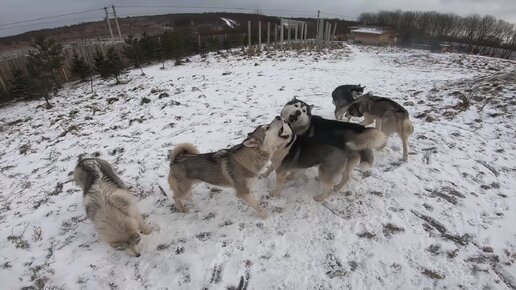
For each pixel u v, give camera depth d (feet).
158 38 84.89
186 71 59.06
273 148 13.89
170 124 25.93
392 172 17.19
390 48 115.24
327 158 14.46
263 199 15.79
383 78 42.24
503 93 25.94
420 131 21.66
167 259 12.60
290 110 18.15
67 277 12.11
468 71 53.83
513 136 19.99
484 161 17.67
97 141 24.75
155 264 12.43
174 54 77.56
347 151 14.69
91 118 31.71
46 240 14.08
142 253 12.98
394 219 13.79
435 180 16.26
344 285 11.02
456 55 83.35
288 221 14.16
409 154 18.85
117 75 57.47
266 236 13.37
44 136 28.58
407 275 11.19
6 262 13.00
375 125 22.44
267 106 28.89
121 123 28.12
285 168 15.02
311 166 14.93
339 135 14.66
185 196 14.89
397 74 47.11
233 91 34.86
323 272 11.55
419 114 24.79
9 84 57.57
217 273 11.84
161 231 14.06
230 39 100.63
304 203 15.31
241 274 11.73
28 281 12.06
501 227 13.00
